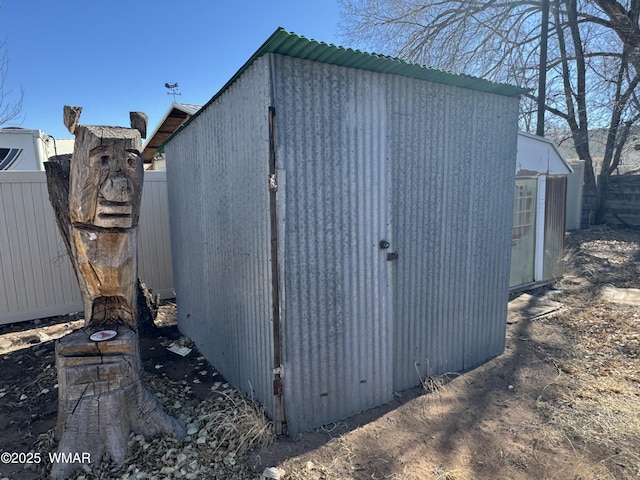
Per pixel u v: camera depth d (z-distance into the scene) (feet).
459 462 7.88
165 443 8.04
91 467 7.49
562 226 22.47
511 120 12.21
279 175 7.91
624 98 34.04
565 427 8.98
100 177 7.17
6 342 14.89
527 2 36.81
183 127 13.43
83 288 8.34
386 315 9.82
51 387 11.17
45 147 27.91
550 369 11.93
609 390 10.52
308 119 8.16
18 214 16.79
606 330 14.74
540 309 17.52
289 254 8.18
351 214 8.95
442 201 10.73
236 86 9.20
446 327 11.33
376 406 9.85
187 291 14.80
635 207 32.94
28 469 7.79
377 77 9.04
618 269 23.56
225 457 7.78
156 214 20.20
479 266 11.96
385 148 9.37
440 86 10.27
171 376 11.87
